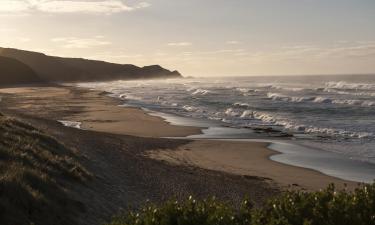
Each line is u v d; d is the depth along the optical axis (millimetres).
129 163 21141
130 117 46094
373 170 22766
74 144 22609
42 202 10164
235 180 19984
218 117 47156
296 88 98688
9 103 61188
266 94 82562
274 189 18672
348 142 31062
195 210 5859
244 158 25625
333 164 24219
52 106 57438
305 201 6379
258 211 5957
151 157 24469
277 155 26625
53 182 12141
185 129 37500
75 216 10797
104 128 37719
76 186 13359
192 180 18875
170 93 93250
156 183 17688
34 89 110125
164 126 39406
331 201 6254
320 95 75000
